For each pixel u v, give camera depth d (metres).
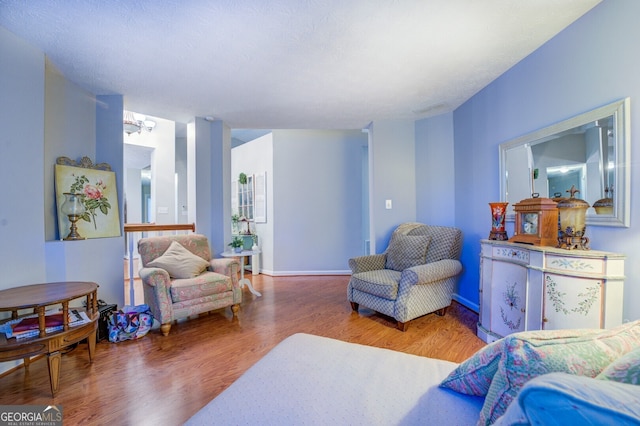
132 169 7.35
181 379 1.83
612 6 1.66
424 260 3.01
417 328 2.64
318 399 0.81
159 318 2.50
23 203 2.01
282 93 2.87
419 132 3.72
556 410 0.42
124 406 1.57
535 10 1.75
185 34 1.91
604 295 1.57
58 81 2.44
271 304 3.39
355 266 3.09
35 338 1.63
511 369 0.66
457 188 3.38
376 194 3.74
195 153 3.54
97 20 1.76
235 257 3.65
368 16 1.76
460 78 2.64
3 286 1.90
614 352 0.66
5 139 1.90
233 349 2.24
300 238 5.09
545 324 1.76
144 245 2.97
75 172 2.53
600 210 1.74
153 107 3.21
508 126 2.54
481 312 2.40
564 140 1.98
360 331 2.58
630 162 1.59
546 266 1.77
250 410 0.77
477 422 0.72
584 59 1.83
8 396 1.65
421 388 0.88
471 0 1.64
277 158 5.10
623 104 1.60
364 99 3.05
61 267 2.21
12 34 1.91
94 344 2.04
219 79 2.56
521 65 2.37
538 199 1.92
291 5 1.66
